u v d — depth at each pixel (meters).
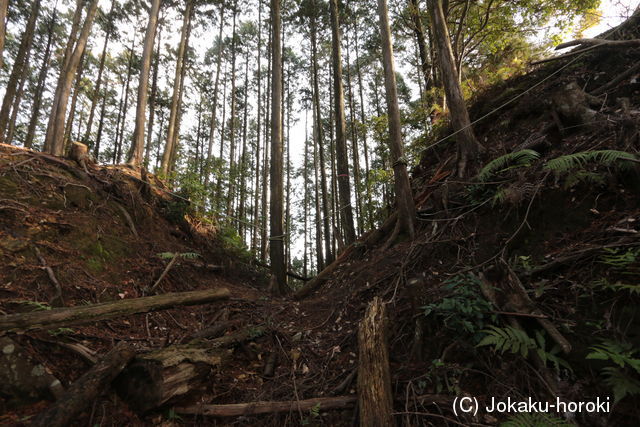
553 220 2.79
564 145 3.37
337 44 8.00
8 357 2.11
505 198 3.19
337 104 7.67
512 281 2.41
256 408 2.38
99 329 2.91
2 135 10.22
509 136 4.44
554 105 3.70
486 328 2.29
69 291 3.11
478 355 2.22
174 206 6.09
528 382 1.96
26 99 18.31
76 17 10.83
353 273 4.63
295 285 16.81
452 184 4.32
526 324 2.21
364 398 2.13
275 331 3.57
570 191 2.80
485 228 3.39
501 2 7.04
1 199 3.43
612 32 4.62
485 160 4.32
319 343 3.31
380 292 3.64
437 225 3.97
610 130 3.01
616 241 2.19
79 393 1.95
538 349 1.97
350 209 7.10
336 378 2.68
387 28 4.90
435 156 5.82
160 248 4.93
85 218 4.12
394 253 4.23
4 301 2.58
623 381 1.61
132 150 6.95
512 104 4.91
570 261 2.31
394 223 5.04
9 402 1.96
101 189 4.84
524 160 3.39
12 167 3.97
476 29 7.75
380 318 2.66
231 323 3.67
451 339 2.42
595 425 1.65
